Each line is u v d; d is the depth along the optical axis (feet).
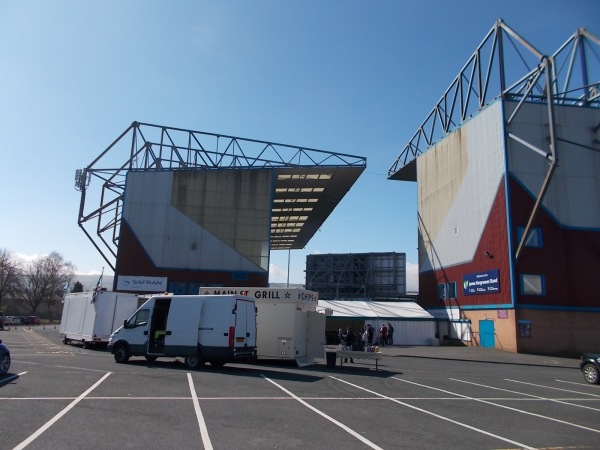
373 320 129.08
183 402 32.04
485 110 121.39
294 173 153.79
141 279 138.92
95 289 82.48
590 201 111.14
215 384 41.06
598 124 115.24
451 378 54.44
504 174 110.63
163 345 55.11
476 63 131.64
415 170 185.88
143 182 145.28
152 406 30.30
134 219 142.61
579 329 103.60
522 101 106.32
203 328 54.19
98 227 148.97
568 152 113.29
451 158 139.74
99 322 81.05
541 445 24.34
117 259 140.05
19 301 360.28
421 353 96.78
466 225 127.85
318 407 32.37
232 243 143.84
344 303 142.41
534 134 113.29
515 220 107.96
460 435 25.86
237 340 53.78
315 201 189.26
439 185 147.43
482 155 121.60
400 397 38.40
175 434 23.67
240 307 55.16
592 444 24.91
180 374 47.34
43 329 185.06
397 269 223.92
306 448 22.09
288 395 36.86
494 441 24.81
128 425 25.12
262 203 147.13
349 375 53.42
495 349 109.19
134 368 51.31
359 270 229.66
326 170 150.82
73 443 21.49
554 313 104.06
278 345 62.80
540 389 47.50
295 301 63.36
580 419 31.91
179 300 55.88
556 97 117.91
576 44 125.70
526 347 101.91
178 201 144.87
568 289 105.60
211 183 146.92
